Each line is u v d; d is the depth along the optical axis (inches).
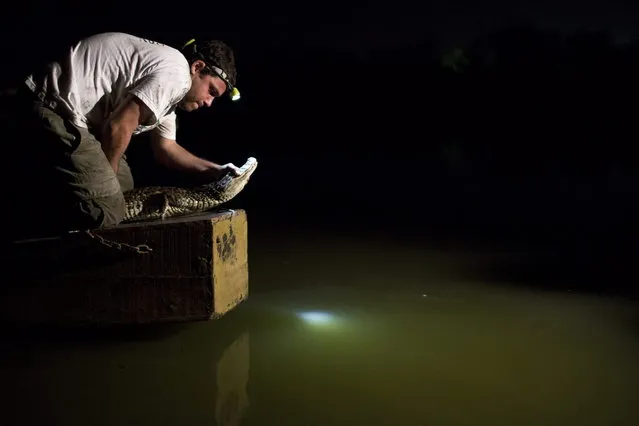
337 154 455.2
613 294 146.6
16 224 114.3
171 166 139.2
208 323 125.9
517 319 129.6
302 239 205.9
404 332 122.0
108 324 112.0
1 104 118.6
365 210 256.1
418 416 87.4
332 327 124.4
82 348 111.6
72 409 88.1
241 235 123.1
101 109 113.2
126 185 141.2
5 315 114.3
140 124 117.9
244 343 115.0
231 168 134.3
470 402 91.8
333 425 84.2
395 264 174.1
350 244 198.1
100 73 111.4
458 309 135.9
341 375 101.1
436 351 112.4
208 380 98.3
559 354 111.3
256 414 87.2
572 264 172.6
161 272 109.5
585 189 292.4
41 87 111.0
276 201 278.2
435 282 156.7
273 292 147.9
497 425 84.7
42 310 113.0
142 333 119.5
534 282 156.5
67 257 110.5
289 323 126.6
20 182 113.5
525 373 103.0
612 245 192.1
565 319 129.9
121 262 109.9
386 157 436.8
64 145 109.4
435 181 327.0
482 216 239.9
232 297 118.9
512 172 353.7
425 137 549.3
